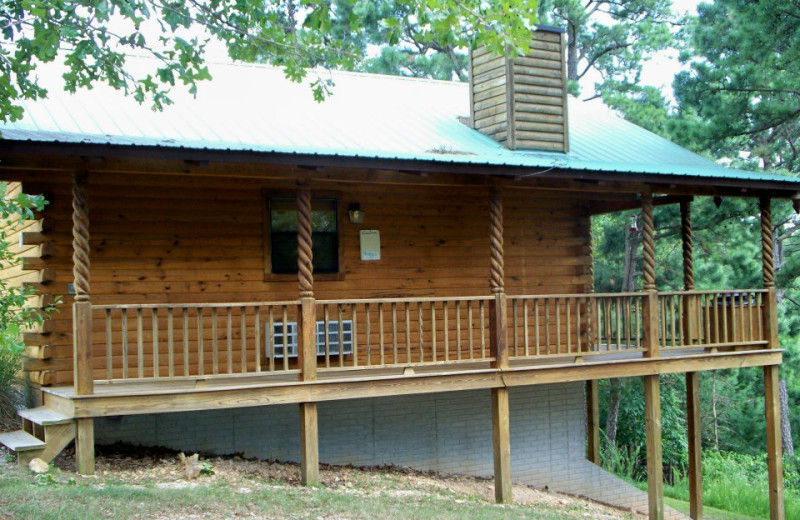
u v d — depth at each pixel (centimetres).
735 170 1612
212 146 1024
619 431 2891
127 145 977
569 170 1255
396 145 1380
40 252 1191
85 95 1280
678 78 2103
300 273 1138
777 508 1503
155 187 1269
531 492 1512
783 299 2669
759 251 2361
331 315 1397
